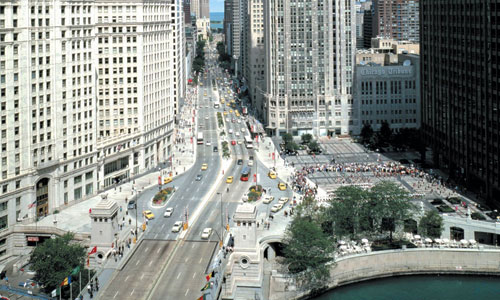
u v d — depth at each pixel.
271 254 181.75
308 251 165.62
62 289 150.12
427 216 188.38
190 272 163.25
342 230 185.12
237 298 157.50
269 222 195.75
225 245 177.88
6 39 181.38
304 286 165.38
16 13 185.38
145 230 194.50
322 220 185.25
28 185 192.38
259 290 158.50
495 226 182.12
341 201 190.38
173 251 177.88
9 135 184.50
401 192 187.62
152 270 164.25
